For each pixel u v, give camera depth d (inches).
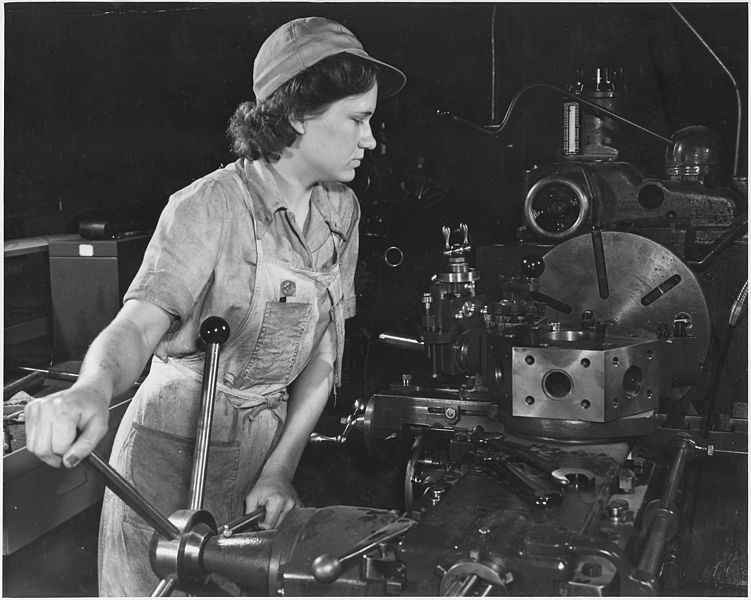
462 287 83.0
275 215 66.4
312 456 132.6
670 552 70.7
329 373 74.0
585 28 142.9
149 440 67.9
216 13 137.2
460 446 68.0
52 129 127.5
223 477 68.9
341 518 50.6
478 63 152.3
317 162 64.9
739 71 133.8
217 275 64.3
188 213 62.3
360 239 153.6
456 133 154.9
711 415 76.3
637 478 58.4
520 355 63.1
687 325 80.4
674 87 137.6
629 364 62.6
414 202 154.3
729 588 84.0
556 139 150.0
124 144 134.8
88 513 105.3
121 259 110.0
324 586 45.6
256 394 69.7
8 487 76.3
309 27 62.1
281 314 66.8
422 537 46.6
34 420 45.3
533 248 112.0
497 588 42.2
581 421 62.3
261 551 48.1
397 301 156.1
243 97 142.5
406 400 76.4
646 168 125.7
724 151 135.7
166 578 48.5
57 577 98.3
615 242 82.3
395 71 68.4
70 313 110.7
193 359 67.9
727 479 84.5
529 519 48.8
